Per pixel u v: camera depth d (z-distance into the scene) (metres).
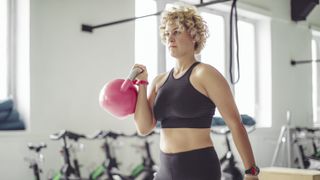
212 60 6.84
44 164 4.41
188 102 1.71
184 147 1.73
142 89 1.95
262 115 7.60
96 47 4.93
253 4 7.15
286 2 7.92
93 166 4.75
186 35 1.78
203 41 1.86
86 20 4.83
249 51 7.61
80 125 4.76
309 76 8.65
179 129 1.75
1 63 4.51
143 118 1.94
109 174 4.29
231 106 1.69
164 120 1.81
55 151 4.51
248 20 7.54
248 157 1.68
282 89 7.79
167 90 1.79
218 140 6.30
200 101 1.71
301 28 8.38
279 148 6.76
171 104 1.75
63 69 4.62
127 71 5.26
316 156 6.88
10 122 4.26
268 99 7.54
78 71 4.75
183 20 1.77
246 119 6.53
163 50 5.98
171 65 6.09
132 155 5.23
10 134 4.12
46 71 4.48
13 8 4.50
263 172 4.16
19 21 4.45
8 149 4.12
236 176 5.23
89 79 4.85
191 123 1.72
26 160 4.11
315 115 9.24
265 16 7.40
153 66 5.86
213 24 6.89
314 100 9.23
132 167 5.19
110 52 5.07
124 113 1.98
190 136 1.72
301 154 6.52
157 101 1.83
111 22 4.75
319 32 8.94
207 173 1.70
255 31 7.69
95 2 4.91
